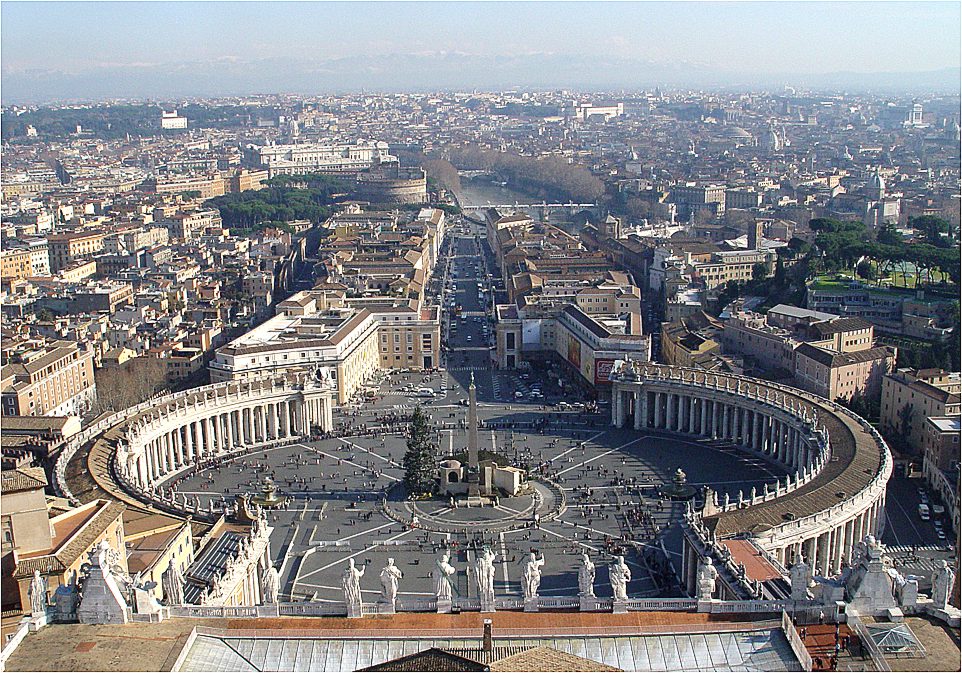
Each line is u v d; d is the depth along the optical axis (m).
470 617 137.62
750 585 169.25
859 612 133.25
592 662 114.25
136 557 178.12
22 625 132.25
